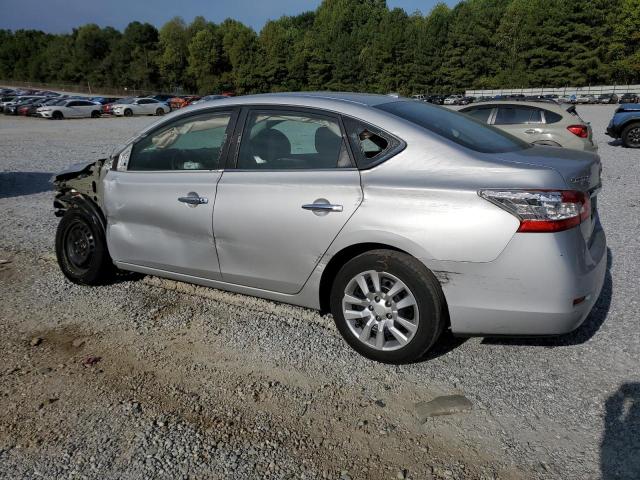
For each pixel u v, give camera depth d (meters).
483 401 3.03
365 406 3.02
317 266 3.48
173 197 4.02
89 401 3.12
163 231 4.14
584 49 71.00
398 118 3.40
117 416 2.97
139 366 3.50
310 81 93.62
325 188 3.39
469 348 3.60
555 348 3.57
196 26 103.56
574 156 3.35
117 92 102.69
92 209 4.65
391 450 2.67
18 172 12.26
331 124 3.52
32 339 3.88
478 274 3.00
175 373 3.40
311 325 4.00
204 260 3.98
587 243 3.12
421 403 3.02
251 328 3.98
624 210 7.27
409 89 85.69
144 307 4.39
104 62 111.25
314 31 110.00
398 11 99.94
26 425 2.91
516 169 3.00
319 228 3.39
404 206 3.13
